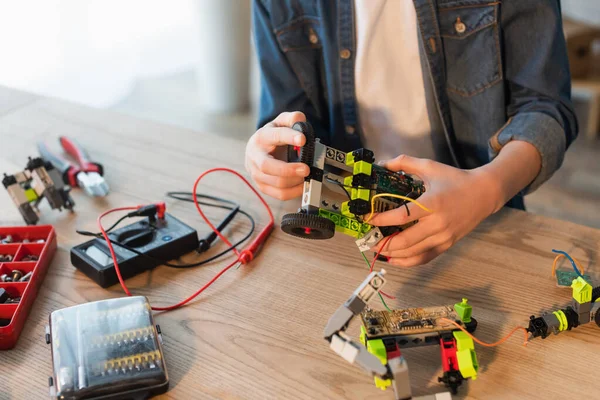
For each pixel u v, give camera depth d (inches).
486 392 24.2
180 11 89.5
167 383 24.1
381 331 24.7
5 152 36.5
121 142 37.5
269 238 30.7
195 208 32.6
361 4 36.5
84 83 73.6
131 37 83.7
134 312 25.7
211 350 25.7
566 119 33.5
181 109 85.4
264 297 27.8
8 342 25.8
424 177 28.2
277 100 37.7
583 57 74.4
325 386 24.4
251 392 24.3
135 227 30.4
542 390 24.2
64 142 36.0
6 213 32.5
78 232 30.4
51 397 23.9
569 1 83.5
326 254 29.8
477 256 29.5
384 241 26.9
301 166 24.9
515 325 26.4
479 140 36.4
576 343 25.8
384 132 38.6
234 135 80.9
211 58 82.7
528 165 31.0
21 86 65.8
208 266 29.4
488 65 34.4
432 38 35.1
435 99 36.3
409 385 23.0
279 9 36.6
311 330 26.4
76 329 25.0
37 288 28.2
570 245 29.9
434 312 25.6
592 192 68.9
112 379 23.6
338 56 37.1
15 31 63.9
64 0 66.8
